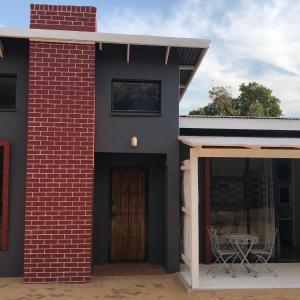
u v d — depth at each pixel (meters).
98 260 15.73
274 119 16.38
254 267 14.77
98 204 15.83
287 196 16.47
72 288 12.58
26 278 13.04
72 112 13.55
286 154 12.65
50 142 13.41
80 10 14.14
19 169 13.97
